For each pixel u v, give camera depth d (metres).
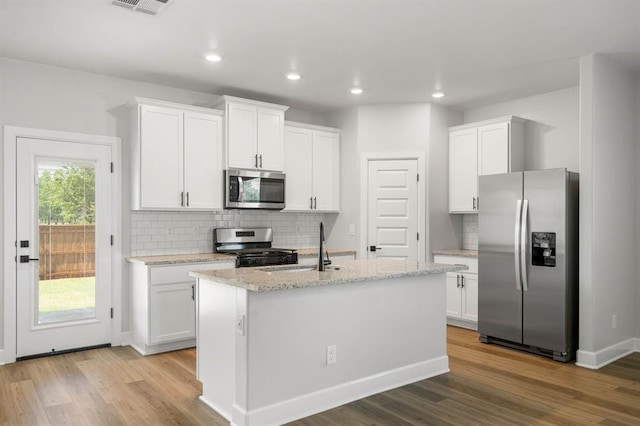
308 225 5.91
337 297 3.07
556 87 4.84
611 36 3.49
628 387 3.37
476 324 5.07
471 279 5.05
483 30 3.38
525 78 4.54
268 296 2.74
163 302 4.18
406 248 5.53
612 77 4.08
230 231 5.12
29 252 4.04
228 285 2.84
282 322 2.80
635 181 4.40
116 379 3.51
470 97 5.23
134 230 4.57
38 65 4.09
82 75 4.30
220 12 3.09
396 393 3.25
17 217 3.99
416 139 5.51
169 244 4.79
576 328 4.11
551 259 4.05
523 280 4.21
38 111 4.09
